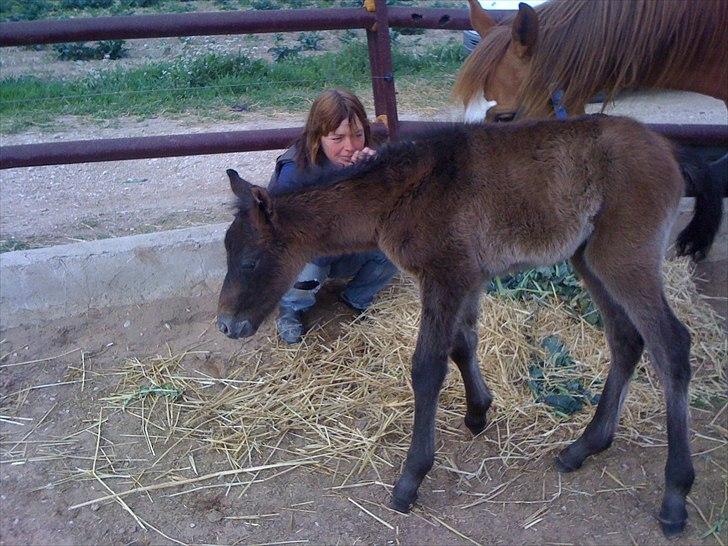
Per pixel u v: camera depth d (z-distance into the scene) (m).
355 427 3.26
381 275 3.82
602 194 2.64
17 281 3.96
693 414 3.28
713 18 3.16
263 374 3.62
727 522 2.71
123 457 3.14
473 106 3.43
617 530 2.69
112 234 5.00
